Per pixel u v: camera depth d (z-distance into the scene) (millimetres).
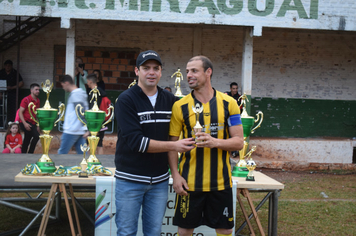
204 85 2703
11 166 4188
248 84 8000
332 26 7730
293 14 7672
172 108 2742
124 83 9914
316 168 8273
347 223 4551
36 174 3166
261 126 10062
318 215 4840
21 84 9312
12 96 9281
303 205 5281
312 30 9812
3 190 3285
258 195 5871
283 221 4582
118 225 2662
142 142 2477
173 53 9867
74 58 7629
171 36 9828
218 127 2691
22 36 9523
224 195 2691
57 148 9078
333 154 9266
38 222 4391
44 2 7250
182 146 2479
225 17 7570
